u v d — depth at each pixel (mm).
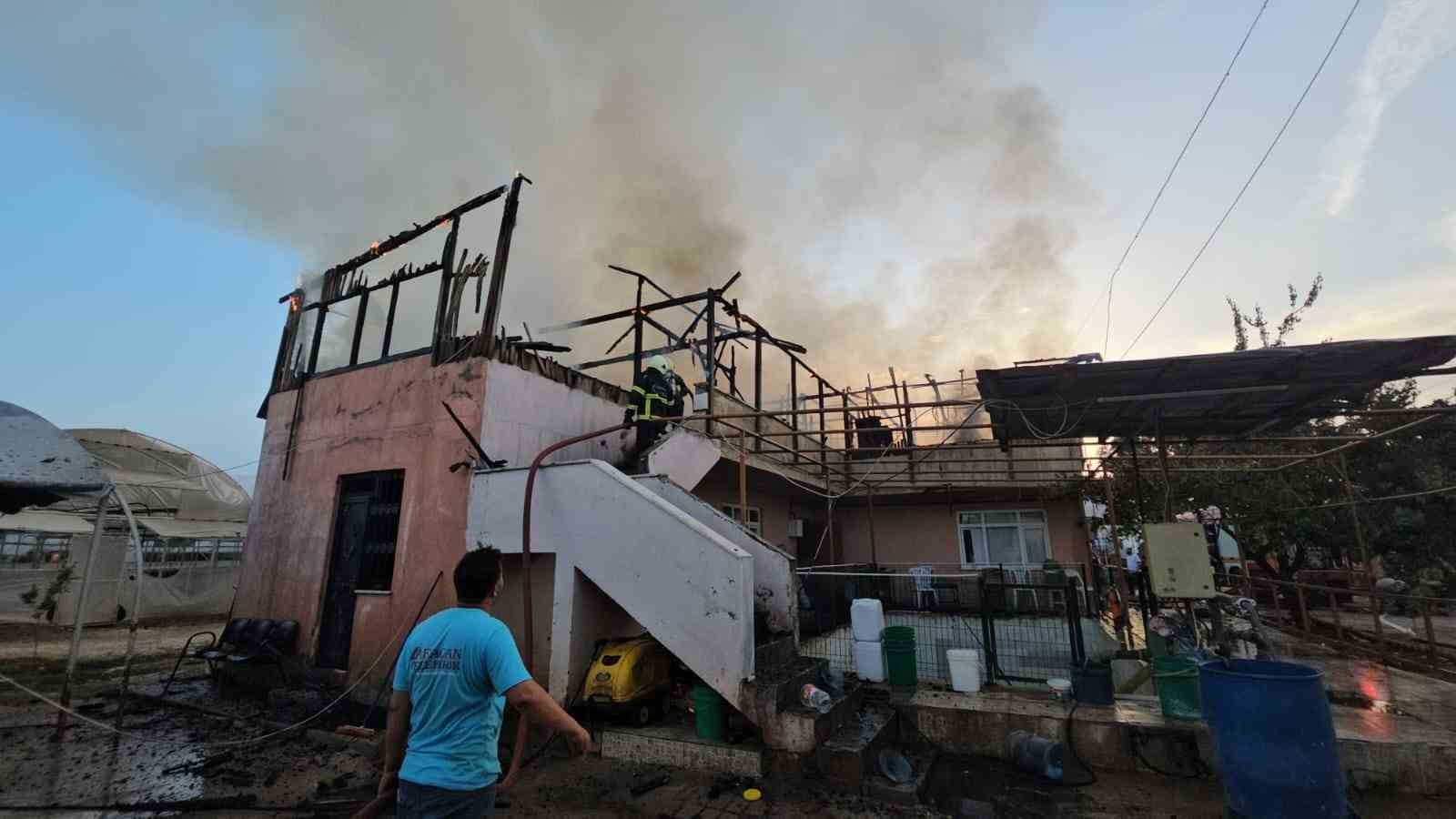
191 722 7133
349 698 7348
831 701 5457
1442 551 14094
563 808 4523
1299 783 3729
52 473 6480
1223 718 4129
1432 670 7227
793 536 14914
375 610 7609
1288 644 9625
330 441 8961
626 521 6098
